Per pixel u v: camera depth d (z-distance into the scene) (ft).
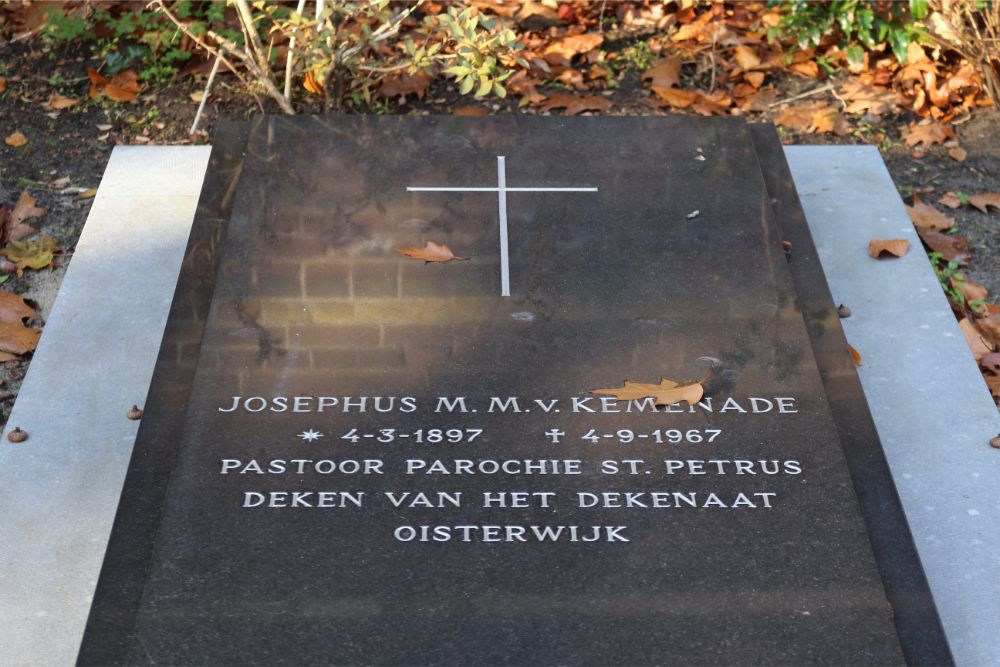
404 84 17.83
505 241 12.79
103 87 17.93
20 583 10.02
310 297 11.89
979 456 11.46
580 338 11.53
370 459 10.18
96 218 14.39
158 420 10.78
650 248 12.76
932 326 13.10
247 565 9.23
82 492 10.91
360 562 9.30
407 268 12.34
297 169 13.79
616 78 18.44
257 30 17.51
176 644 8.64
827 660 8.66
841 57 18.84
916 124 17.60
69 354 12.46
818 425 10.58
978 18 18.30
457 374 11.06
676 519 9.71
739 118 15.03
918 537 10.64
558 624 8.87
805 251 13.25
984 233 15.57
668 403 10.77
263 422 10.47
